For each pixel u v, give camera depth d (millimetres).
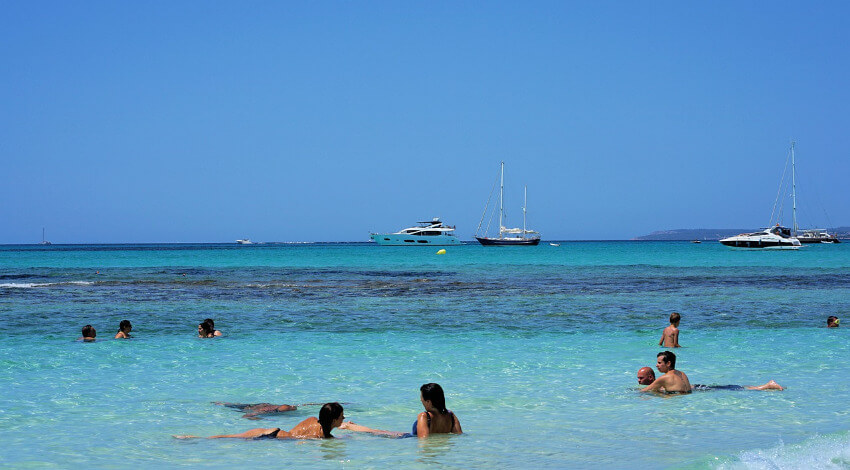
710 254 102812
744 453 8242
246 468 7832
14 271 56594
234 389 12180
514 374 13570
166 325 21266
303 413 10562
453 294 33188
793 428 9539
